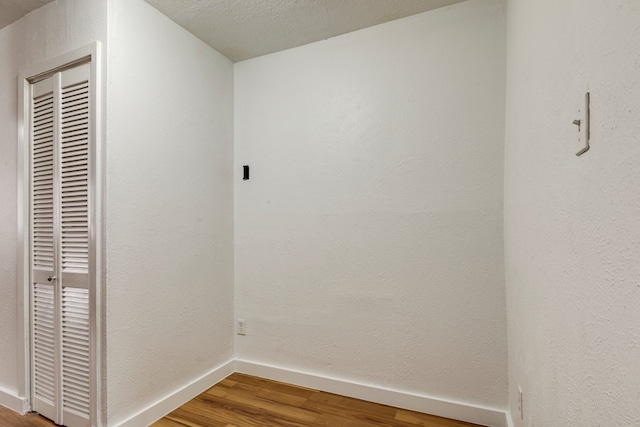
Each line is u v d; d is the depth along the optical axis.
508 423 1.56
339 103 2.03
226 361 2.24
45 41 1.72
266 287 2.22
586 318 0.65
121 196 1.58
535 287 1.04
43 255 1.72
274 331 2.19
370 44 1.96
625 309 0.51
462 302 1.73
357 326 1.96
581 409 0.67
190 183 1.98
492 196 1.68
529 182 1.13
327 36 2.05
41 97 1.75
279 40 2.09
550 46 0.89
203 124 2.09
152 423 1.68
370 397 1.89
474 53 1.72
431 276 1.79
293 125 2.17
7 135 1.85
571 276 0.73
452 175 1.76
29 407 1.74
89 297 1.54
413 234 1.83
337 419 1.72
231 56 2.29
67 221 1.63
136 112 1.67
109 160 1.53
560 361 0.80
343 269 2.00
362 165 1.96
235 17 1.86
